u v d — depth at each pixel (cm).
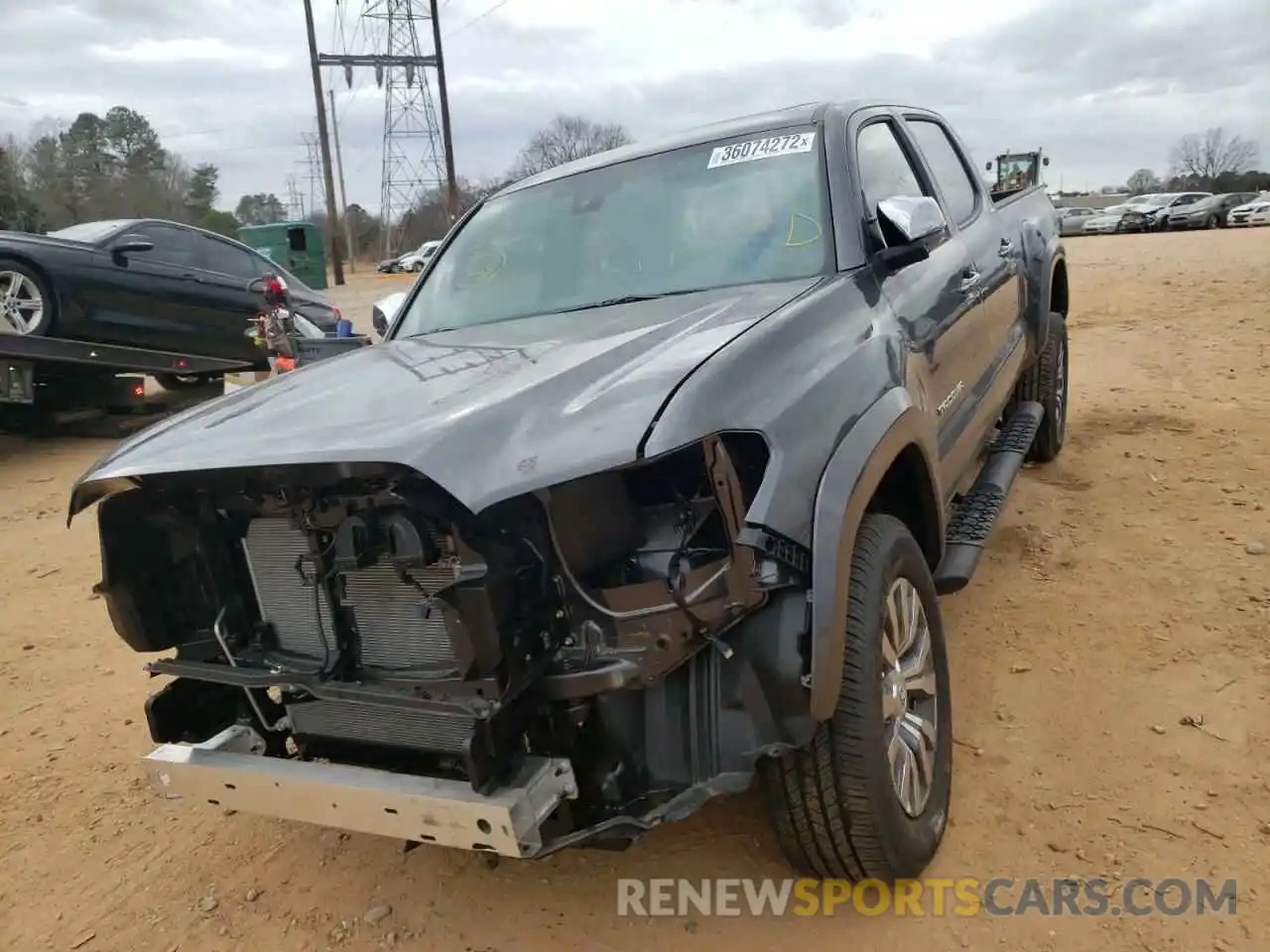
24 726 416
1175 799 288
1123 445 618
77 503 247
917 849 259
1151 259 1841
